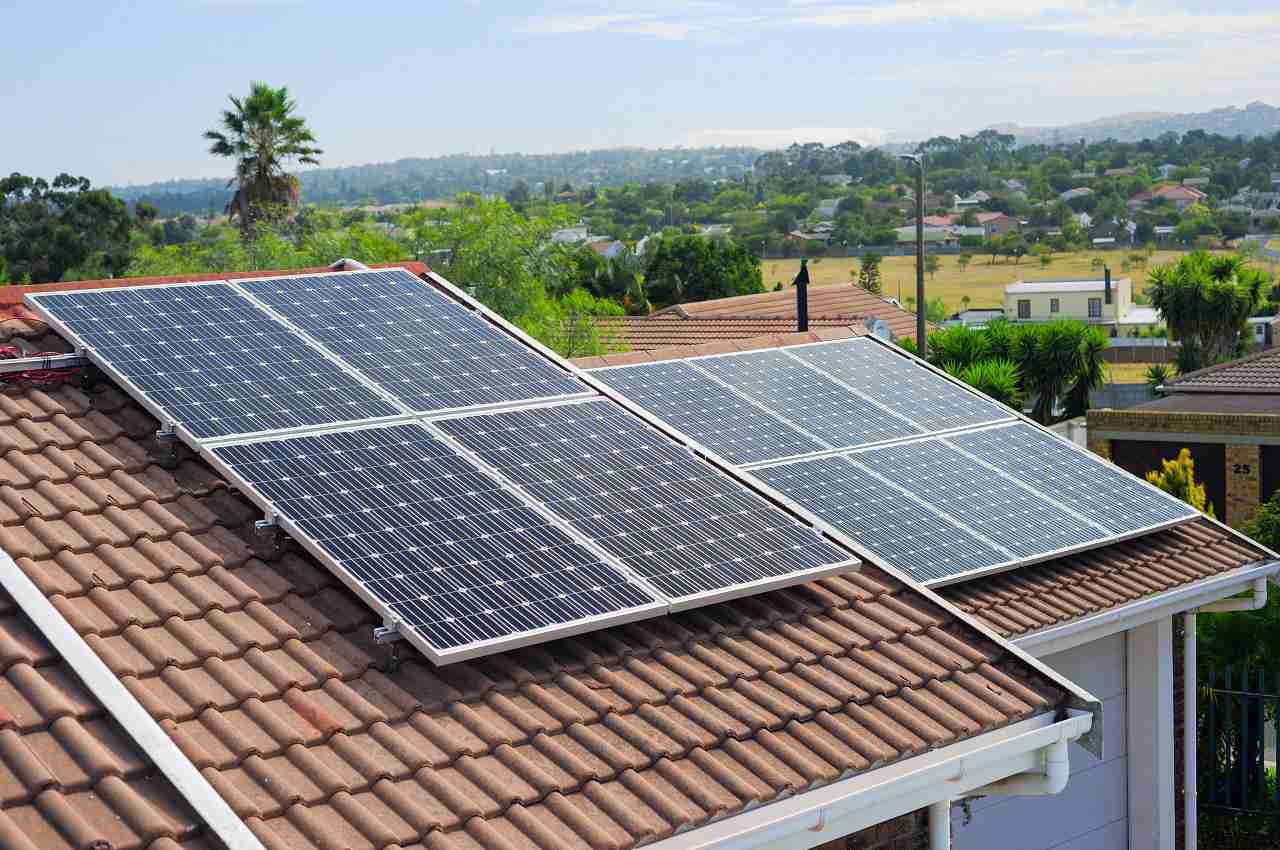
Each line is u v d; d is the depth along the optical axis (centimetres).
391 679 862
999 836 1555
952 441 1600
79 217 10625
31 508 905
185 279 1263
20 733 704
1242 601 1717
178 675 793
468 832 747
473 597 891
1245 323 7506
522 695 882
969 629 1107
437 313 1307
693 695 925
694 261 9919
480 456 1062
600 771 820
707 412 1467
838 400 1614
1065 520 1511
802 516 1169
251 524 959
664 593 955
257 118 6431
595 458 1114
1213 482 3666
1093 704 1033
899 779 905
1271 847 1973
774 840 839
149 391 1030
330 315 1241
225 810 673
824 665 1004
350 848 705
